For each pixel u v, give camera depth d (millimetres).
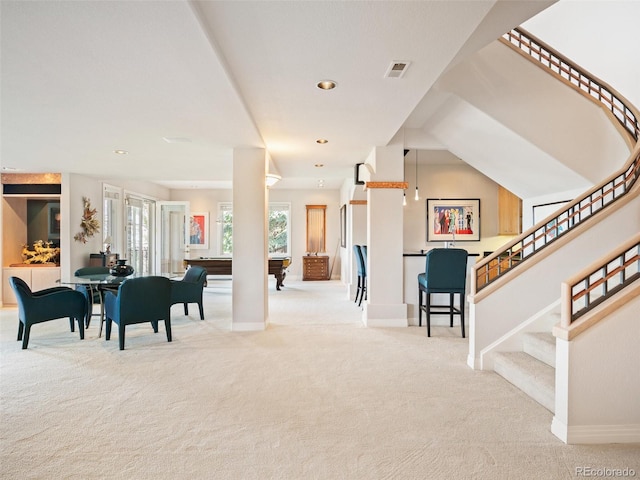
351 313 5980
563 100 3963
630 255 3369
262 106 3363
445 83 3891
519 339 3412
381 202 5070
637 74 4730
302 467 1960
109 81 2678
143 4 1775
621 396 2213
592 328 2207
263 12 1933
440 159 7250
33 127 3801
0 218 6508
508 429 2357
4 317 5695
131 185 8719
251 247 4824
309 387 3010
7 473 1899
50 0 1737
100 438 2240
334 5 1869
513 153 4379
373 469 1943
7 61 2371
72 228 6516
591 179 3975
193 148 4754
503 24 2326
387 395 2859
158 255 10102
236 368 3441
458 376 3252
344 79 2777
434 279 4469
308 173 6844
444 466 1972
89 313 5008
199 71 2508
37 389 2963
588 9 5445
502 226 7527
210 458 2037
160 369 3412
